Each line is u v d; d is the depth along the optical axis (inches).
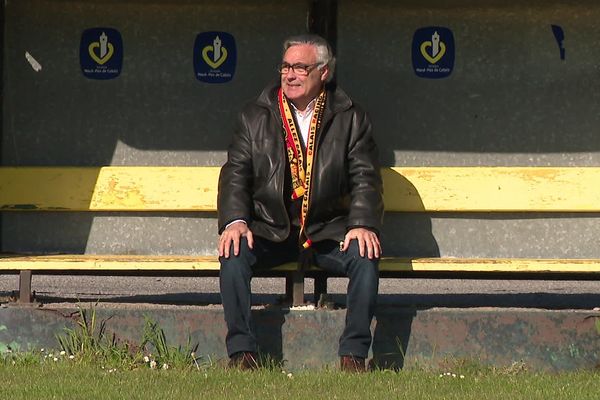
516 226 1097.4
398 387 859.4
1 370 910.4
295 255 970.1
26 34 1103.0
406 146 1101.7
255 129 966.4
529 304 1158.3
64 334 971.3
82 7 1104.2
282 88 971.9
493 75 1103.0
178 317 964.0
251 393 829.8
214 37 1106.1
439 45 1099.9
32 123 1103.6
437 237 1098.1
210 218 1105.4
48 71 1104.2
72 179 1083.3
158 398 808.3
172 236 1106.7
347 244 935.0
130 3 1104.8
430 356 962.1
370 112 1100.5
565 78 1101.7
